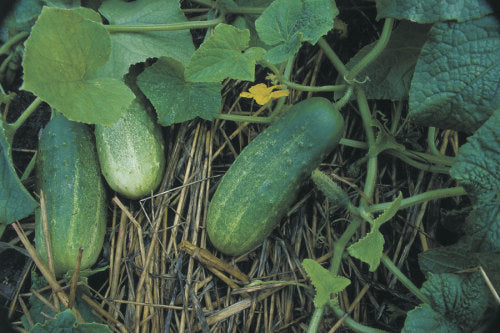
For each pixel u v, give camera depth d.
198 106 0.52
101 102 0.43
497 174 0.41
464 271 0.45
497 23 0.44
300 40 0.44
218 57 0.44
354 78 0.50
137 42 0.50
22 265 0.51
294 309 0.51
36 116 0.55
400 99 0.52
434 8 0.44
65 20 0.41
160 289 0.51
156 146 0.51
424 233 0.52
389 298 0.52
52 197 0.48
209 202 0.54
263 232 0.49
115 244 0.52
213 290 0.52
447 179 0.54
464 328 0.43
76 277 0.45
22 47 0.54
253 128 0.56
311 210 0.55
